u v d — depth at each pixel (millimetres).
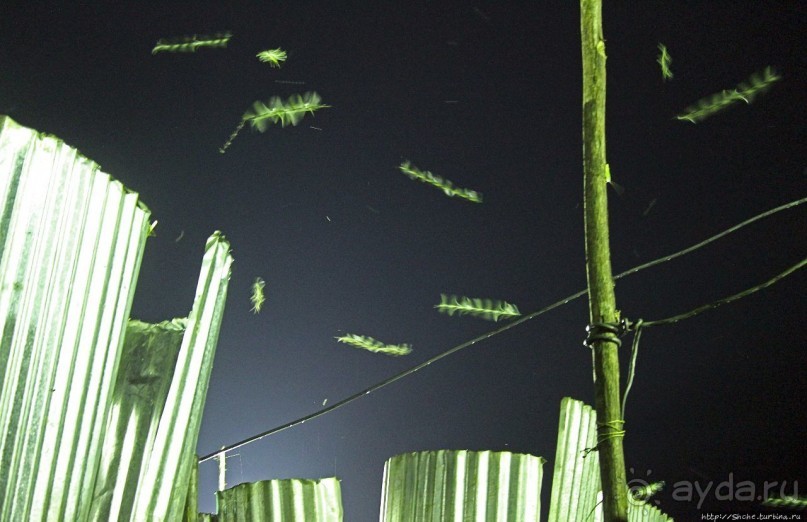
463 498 3580
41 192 2420
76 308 2504
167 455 2822
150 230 2807
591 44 3986
